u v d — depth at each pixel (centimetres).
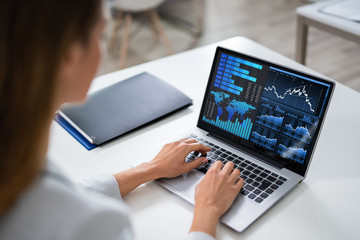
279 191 86
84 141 105
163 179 91
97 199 45
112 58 313
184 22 368
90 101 117
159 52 321
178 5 406
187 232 79
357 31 155
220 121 104
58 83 41
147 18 361
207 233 72
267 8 399
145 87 124
